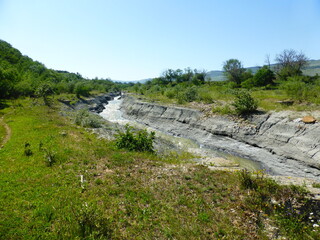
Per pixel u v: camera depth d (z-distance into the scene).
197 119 24.39
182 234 5.82
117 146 14.37
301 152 13.89
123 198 7.61
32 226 5.79
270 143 16.33
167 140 21.44
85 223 5.64
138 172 10.10
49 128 18.30
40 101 36.94
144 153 13.64
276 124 17.12
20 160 10.73
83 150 12.84
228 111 22.44
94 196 7.57
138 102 39.56
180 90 42.84
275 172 14.02
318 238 5.57
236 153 17.64
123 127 24.89
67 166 10.18
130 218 6.50
